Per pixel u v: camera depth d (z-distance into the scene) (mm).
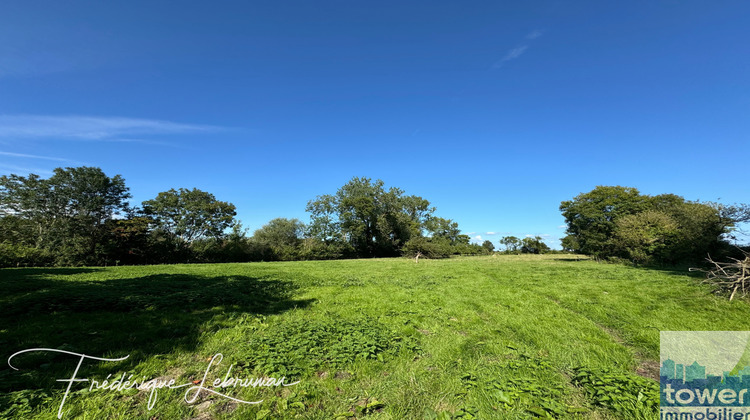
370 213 50469
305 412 3355
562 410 3318
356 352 5098
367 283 14109
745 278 9352
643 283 13102
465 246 59719
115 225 31766
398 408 3461
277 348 5137
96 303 7559
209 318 7008
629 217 26734
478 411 3348
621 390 3641
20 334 5289
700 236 20047
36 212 34000
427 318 7609
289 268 23734
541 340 5973
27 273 14609
